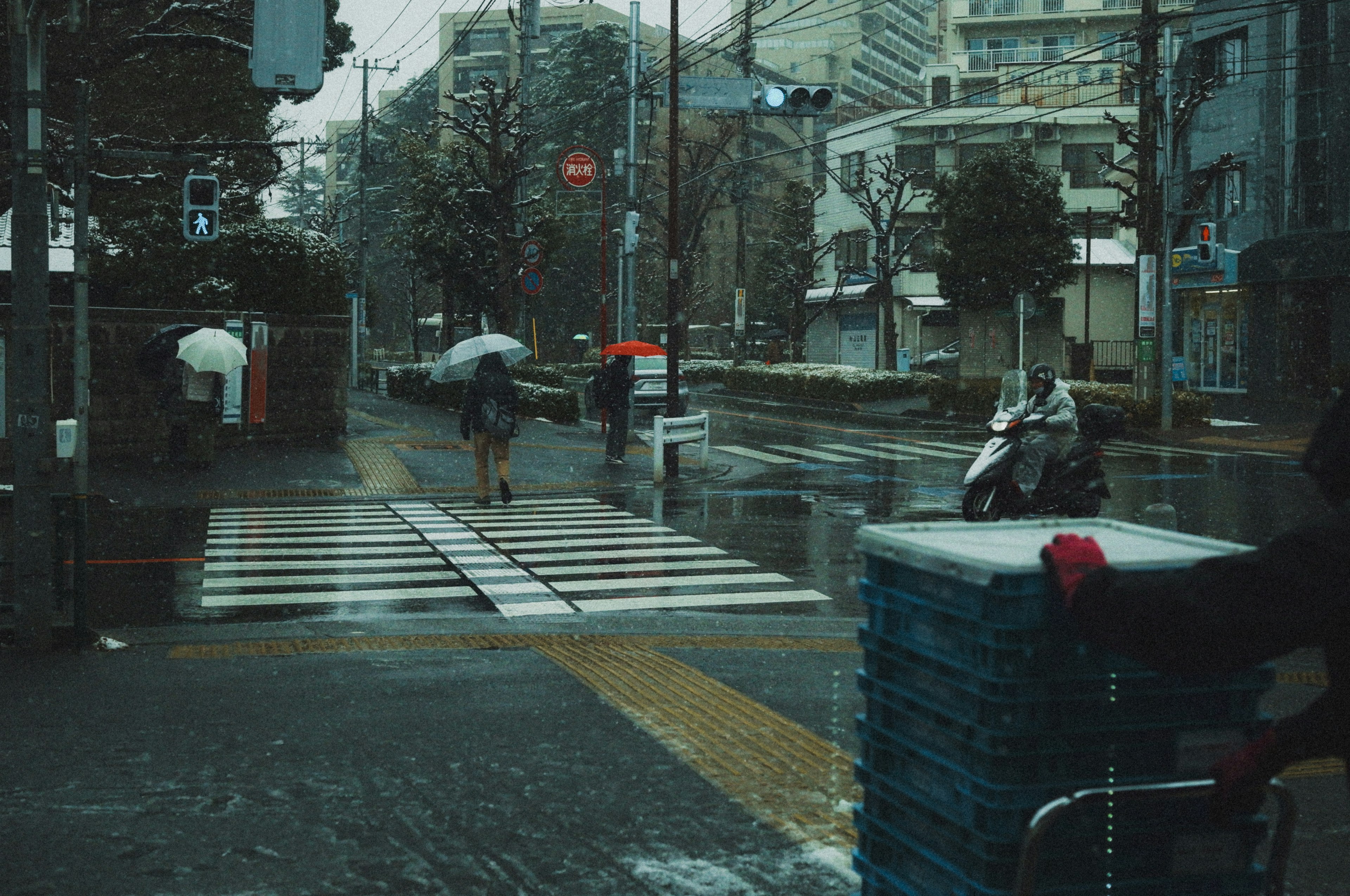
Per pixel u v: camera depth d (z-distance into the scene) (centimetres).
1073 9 6225
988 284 3784
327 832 437
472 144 3712
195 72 2170
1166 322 2577
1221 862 242
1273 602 200
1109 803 224
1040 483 1115
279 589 992
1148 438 2484
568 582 1032
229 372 1867
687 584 1028
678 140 1950
